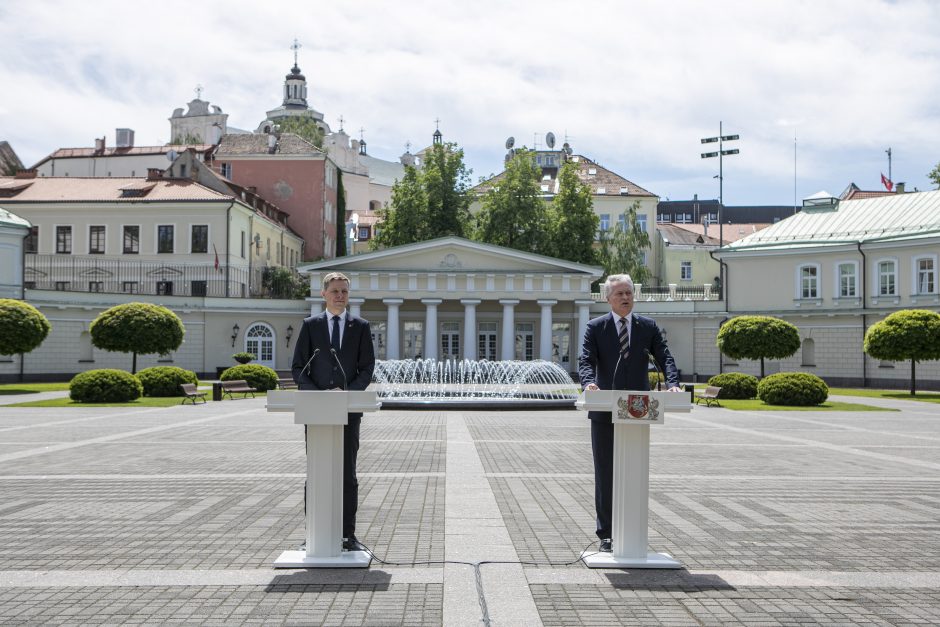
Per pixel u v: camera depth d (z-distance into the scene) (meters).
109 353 48.75
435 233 63.34
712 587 6.19
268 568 6.66
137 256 55.72
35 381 45.81
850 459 14.41
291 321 53.31
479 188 80.12
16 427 19.86
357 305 52.66
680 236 83.50
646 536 6.76
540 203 63.47
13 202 55.91
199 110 108.88
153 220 55.78
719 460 14.14
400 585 6.16
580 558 6.96
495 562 6.82
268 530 8.13
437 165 64.69
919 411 28.61
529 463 13.40
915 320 37.03
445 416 24.23
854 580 6.42
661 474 12.32
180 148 75.19
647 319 7.23
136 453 14.60
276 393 6.46
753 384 34.38
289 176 72.25
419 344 55.75
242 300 52.19
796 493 10.61
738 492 10.66
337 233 79.19
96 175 74.56
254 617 5.44
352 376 7.07
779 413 27.23
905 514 9.18
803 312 51.12
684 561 6.98
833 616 5.53
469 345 52.53
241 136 74.44
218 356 52.00
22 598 5.87
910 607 5.74
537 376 46.31
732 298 53.97
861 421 23.91
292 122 105.06
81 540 7.69
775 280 52.56
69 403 28.70
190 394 30.19
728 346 38.91
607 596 5.93
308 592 5.99
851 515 9.10
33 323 35.81
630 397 6.53
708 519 8.84
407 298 52.53
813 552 7.34
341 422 6.45
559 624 5.31
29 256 55.09
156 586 6.16
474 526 8.29
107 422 21.44
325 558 6.68
